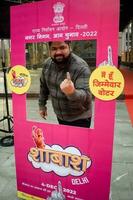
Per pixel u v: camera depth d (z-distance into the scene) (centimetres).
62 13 187
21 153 230
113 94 180
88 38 181
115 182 274
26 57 212
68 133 203
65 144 206
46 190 225
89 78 187
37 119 221
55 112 223
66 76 202
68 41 191
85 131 196
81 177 206
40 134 215
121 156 342
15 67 214
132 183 272
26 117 219
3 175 291
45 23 195
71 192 214
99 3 173
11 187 266
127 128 463
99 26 176
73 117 211
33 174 229
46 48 214
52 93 218
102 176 198
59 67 205
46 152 216
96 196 205
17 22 205
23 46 206
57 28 191
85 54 187
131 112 589
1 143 383
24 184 237
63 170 212
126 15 1385
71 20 185
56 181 218
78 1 179
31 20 199
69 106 209
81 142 199
